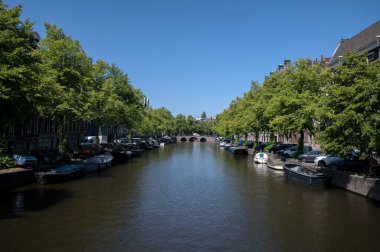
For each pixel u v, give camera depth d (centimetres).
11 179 2162
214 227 1484
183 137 13700
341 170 2525
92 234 1373
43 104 2202
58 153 3112
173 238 1340
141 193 2186
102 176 2923
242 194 2169
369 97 1847
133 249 1221
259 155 4106
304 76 3075
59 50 2920
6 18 1942
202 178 2855
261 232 1412
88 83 3312
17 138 3628
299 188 2350
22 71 1817
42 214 1641
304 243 1284
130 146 5416
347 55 2077
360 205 1816
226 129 7312
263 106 4112
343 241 1298
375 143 1800
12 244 1249
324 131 2070
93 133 6481
